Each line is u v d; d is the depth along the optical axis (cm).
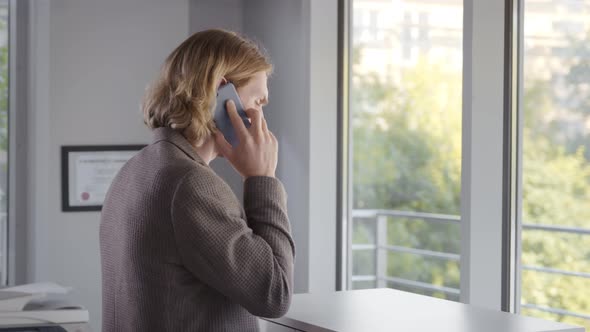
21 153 405
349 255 396
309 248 389
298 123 397
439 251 348
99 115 416
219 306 123
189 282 121
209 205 118
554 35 290
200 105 126
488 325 130
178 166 121
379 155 379
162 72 132
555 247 294
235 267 117
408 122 363
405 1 361
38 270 404
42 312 165
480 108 301
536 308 300
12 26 403
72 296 410
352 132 395
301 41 393
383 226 379
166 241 120
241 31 445
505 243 303
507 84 300
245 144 130
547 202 296
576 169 286
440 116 344
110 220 134
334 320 133
